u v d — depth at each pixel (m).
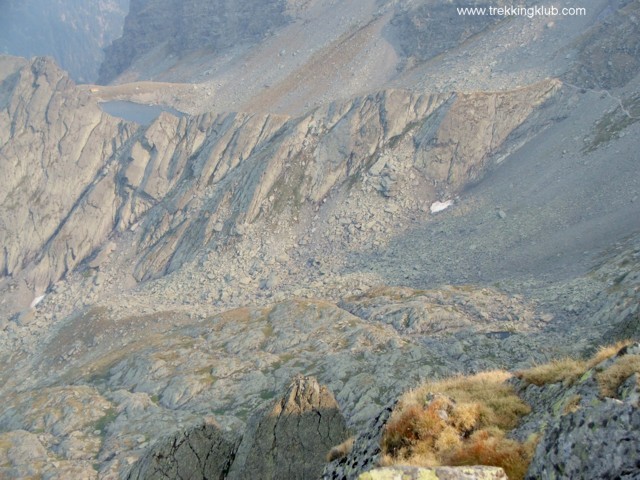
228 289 161.88
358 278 140.50
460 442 12.60
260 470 25.14
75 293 191.62
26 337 169.75
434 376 78.62
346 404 75.44
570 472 9.36
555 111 167.50
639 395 9.58
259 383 91.19
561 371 14.80
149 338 129.75
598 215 119.44
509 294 103.62
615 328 68.81
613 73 166.88
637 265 88.56
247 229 183.38
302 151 198.38
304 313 115.25
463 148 175.00
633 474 8.53
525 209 137.75
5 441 83.38
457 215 154.75
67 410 92.88
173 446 27.77
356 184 184.38
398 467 9.88
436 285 123.12
